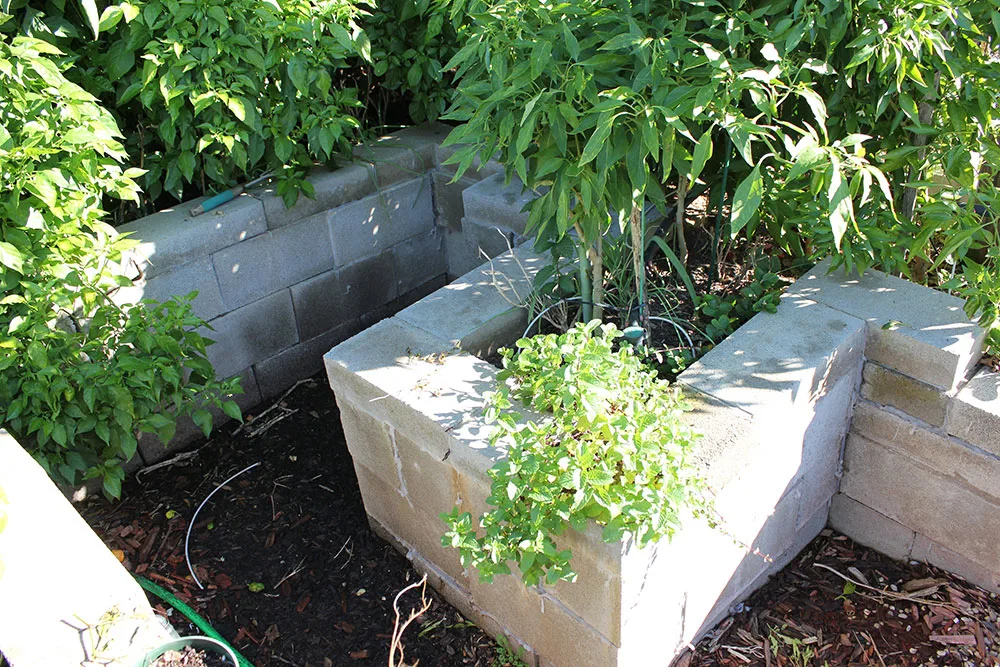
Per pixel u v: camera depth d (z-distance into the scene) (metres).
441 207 3.87
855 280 2.62
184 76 3.04
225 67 3.05
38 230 2.66
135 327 2.79
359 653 2.57
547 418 2.18
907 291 2.53
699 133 2.37
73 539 1.98
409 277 3.95
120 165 3.16
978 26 2.45
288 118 3.26
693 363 2.37
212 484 3.19
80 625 1.82
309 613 2.70
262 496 3.13
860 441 2.63
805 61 2.21
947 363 2.27
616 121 2.12
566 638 2.29
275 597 2.75
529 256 2.98
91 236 2.78
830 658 2.46
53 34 2.91
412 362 2.47
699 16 2.26
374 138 3.88
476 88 2.30
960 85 2.49
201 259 3.16
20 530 2.00
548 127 2.28
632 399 2.04
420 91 3.78
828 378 2.37
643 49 2.09
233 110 3.02
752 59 2.50
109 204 3.31
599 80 2.21
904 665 2.43
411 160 3.68
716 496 2.15
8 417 2.66
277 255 3.39
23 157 2.53
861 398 2.56
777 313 2.51
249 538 2.96
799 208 2.64
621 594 1.99
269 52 3.12
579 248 2.53
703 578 2.34
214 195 3.32
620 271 2.73
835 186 1.93
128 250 2.94
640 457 1.90
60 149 2.59
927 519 2.59
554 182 2.28
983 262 2.84
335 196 3.48
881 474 2.64
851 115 2.58
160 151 3.41
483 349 2.66
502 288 2.79
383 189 3.64
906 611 2.58
